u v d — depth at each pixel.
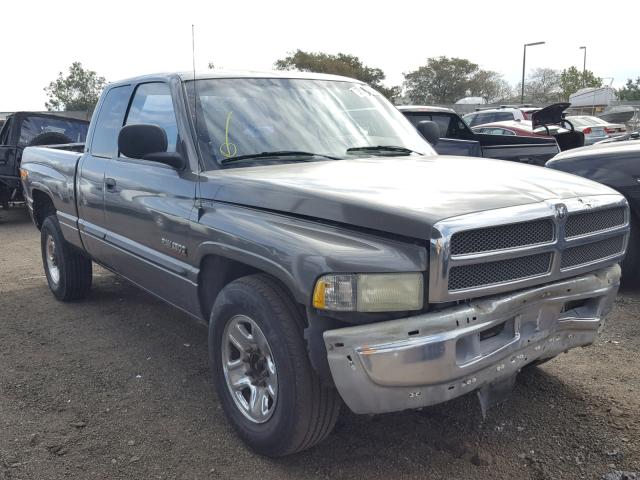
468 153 7.84
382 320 2.66
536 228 2.87
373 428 3.45
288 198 3.04
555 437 3.32
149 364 4.42
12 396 3.94
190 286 3.70
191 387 4.04
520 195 2.92
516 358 2.92
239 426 3.28
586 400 3.70
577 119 18.61
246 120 3.92
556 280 3.04
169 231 3.78
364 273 2.62
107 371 4.31
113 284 6.59
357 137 4.19
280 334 2.89
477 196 2.86
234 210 3.29
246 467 3.12
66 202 5.39
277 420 2.98
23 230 10.80
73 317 5.51
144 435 3.44
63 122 12.11
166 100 4.11
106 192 4.58
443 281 2.58
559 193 3.06
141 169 4.18
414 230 2.61
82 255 5.62
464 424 3.48
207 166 3.64
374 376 2.59
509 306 2.80
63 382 4.14
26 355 4.63
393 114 4.72
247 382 3.25
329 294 2.65
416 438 3.35
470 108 43.81
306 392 2.86
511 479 2.97
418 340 2.58
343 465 3.12
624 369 4.12
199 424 3.55
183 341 4.87
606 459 3.11
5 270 7.48
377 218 2.71
